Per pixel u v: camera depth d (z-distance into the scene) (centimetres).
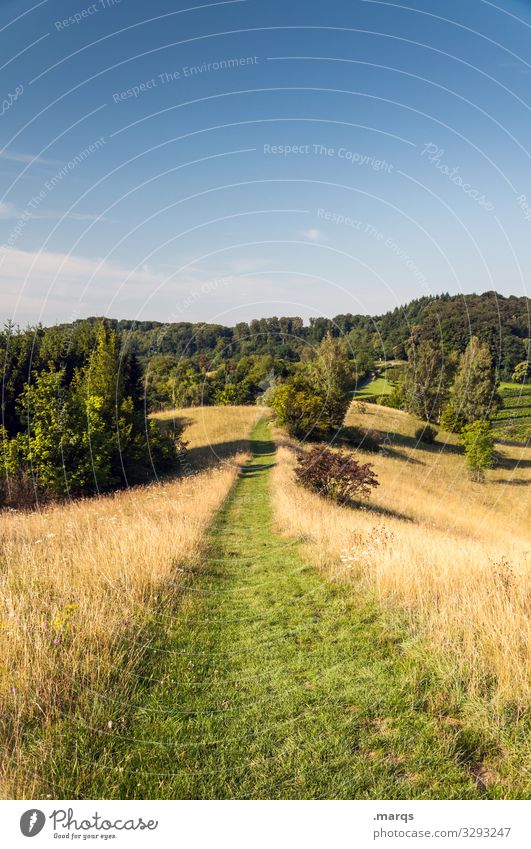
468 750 335
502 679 387
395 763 327
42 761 314
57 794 300
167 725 366
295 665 459
